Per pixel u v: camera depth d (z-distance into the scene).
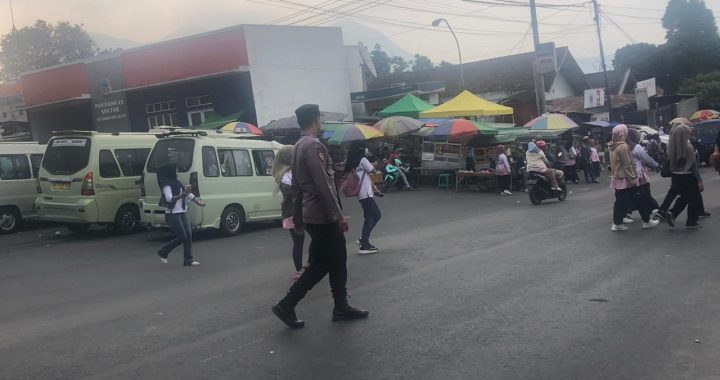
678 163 9.42
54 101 27.27
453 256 8.52
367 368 4.35
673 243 8.40
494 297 6.12
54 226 15.58
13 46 50.81
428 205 16.61
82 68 26.95
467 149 22.06
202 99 24.95
